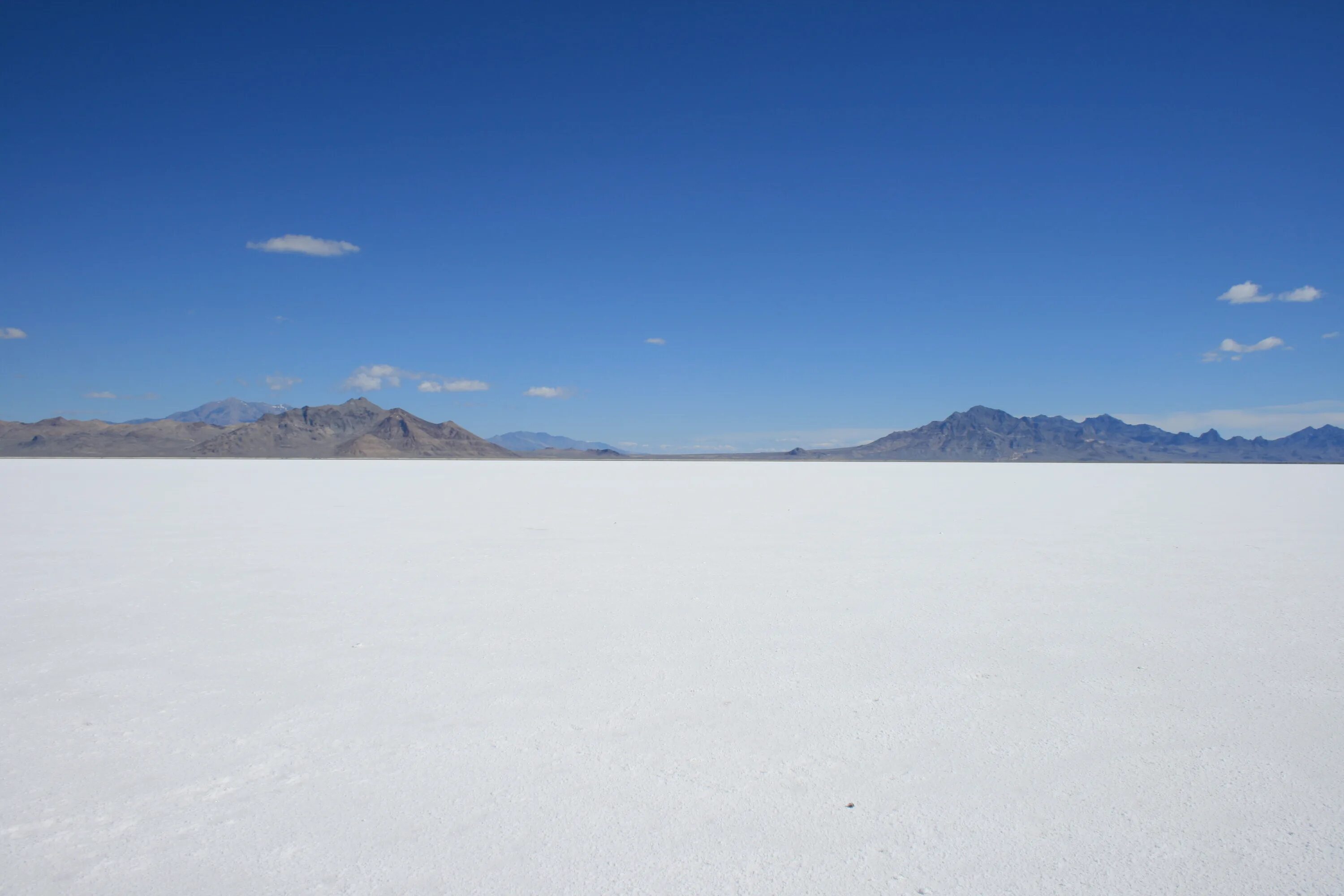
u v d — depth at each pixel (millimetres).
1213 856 4262
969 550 15742
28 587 11672
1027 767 5379
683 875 4047
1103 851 4309
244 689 7012
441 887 3939
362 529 19578
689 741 5824
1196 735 5945
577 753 5609
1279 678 7340
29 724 6188
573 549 15891
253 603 10594
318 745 5762
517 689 7023
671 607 10305
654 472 76000
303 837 4453
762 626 9289
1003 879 4023
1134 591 11406
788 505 28312
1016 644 8500
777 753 5613
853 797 4934
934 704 6633
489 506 27250
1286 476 63000
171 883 3984
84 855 4262
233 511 24672
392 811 4758
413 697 6809
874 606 10414
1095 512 25203
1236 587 11703
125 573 12836
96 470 67000
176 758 5535
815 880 4004
